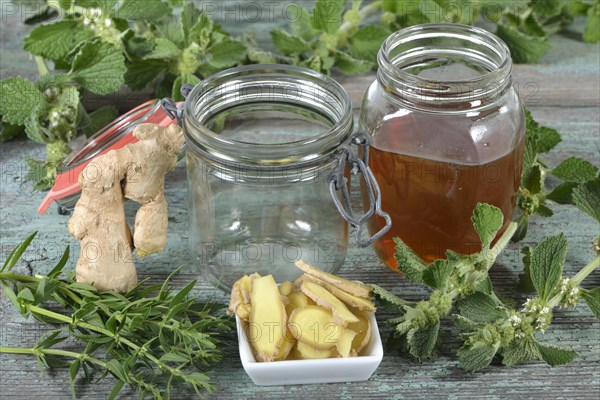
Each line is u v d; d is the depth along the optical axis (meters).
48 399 0.73
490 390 0.75
